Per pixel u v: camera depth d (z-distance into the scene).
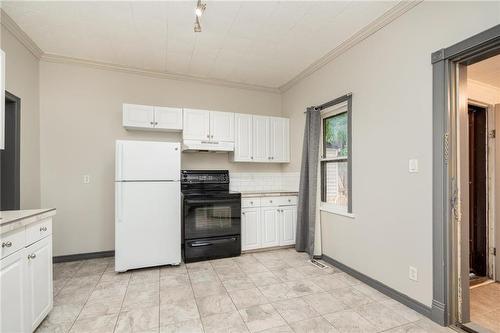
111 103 3.60
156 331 1.88
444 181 1.94
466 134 2.00
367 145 2.66
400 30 2.31
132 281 2.73
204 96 4.12
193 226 3.34
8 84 2.59
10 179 2.68
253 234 3.70
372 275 2.59
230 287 2.58
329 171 3.45
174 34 2.80
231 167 4.24
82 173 3.45
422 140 2.11
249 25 2.62
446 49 1.92
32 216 1.77
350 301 2.30
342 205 3.18
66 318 2.04
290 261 3.34
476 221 3.04
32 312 1.80
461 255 1.97
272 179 4.50
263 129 4.10
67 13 2.42
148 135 3.76
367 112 2.67
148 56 3.31
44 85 3.30
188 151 3.93
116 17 2.49
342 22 2.55
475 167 3.08
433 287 2.01
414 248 2.17
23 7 2.33
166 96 3.90
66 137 3.39
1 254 1.50
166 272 2.98
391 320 2.01
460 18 1.86
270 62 3.49
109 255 3.55
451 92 1.96
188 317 2.06
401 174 2.29
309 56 3.30
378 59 2.55
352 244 2.87
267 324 1.96
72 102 3.43
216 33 2.78
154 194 3.07
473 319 2.09
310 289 2.54
